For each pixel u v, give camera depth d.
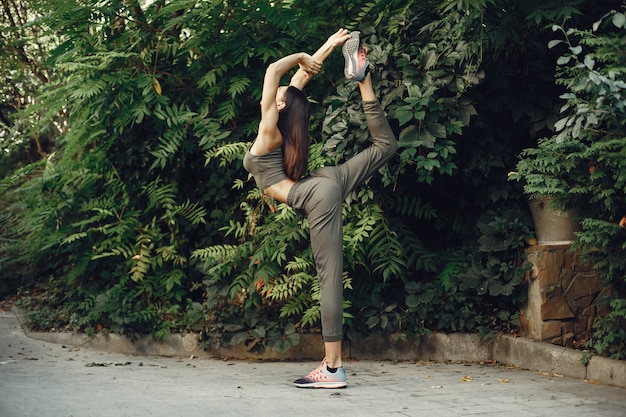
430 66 5.91
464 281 6.23
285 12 6.43
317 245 4.69
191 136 7.01
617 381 4.91
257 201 6.94
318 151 6.32
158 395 4.38
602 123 4.80
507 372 5.60
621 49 4.34
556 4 5.03
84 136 7.35
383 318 6.20
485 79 6.16
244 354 6.36
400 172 6.17
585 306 5.97
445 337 6.24
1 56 9.94
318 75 6.67
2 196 9.58
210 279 6.58
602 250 5.09
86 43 6.84
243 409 4.00
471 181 6.64
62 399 4.14
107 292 6.75
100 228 6.96
